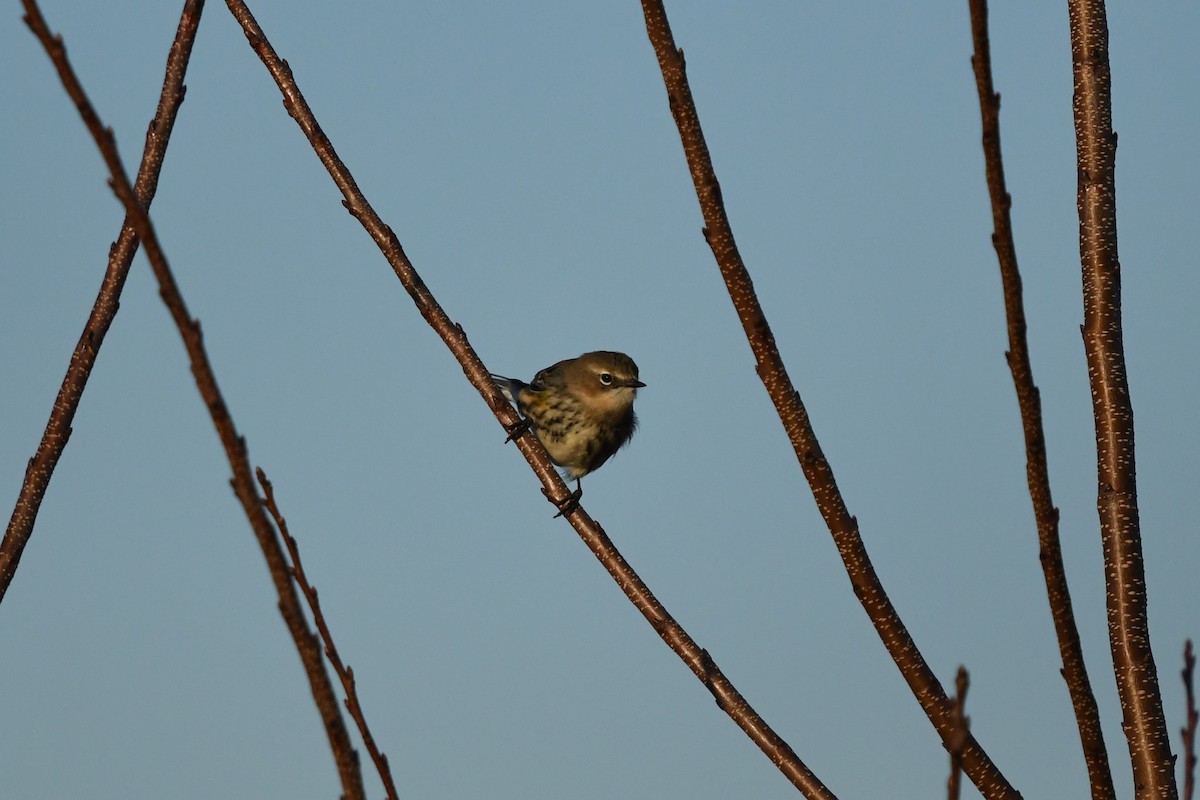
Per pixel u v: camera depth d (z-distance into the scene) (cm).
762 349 916
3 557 1257
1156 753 910
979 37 734
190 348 602
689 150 901
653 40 898
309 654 626
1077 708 818
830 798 1051
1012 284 768
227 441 607
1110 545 945
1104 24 1000
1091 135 989
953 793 614
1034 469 794
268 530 616
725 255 909
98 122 591
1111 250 975
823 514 925
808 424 920
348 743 629
